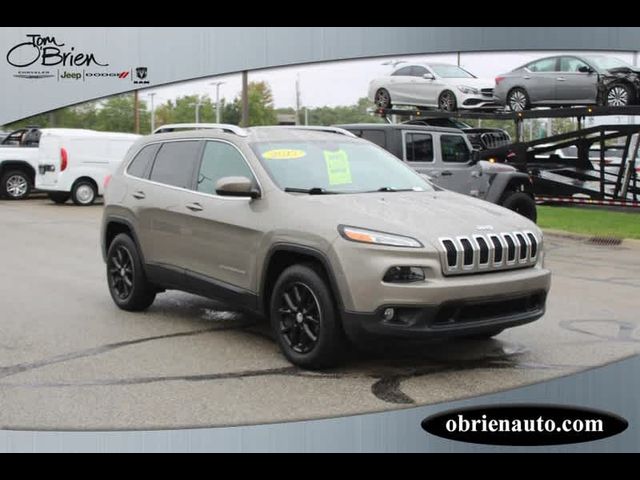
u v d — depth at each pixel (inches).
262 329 298.5
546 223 698.8
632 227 666.8
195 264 287.6
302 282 241.4
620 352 270.7
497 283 232.4
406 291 222.1
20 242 546.9
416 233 228.5
